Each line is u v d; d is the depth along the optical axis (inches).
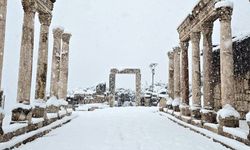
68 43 840.9
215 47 786.2
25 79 421.4
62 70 821.9
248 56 596.7
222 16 451.5
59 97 792.9
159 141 385.7
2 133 305.4
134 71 1489.9
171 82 970.1
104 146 346.0
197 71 616.7
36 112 488.4
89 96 1461.6
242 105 623.8
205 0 523.8
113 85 1464.1
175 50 860.6
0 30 321.4
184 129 531.2
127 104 1665.8
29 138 370.3
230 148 332.2
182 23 711.7
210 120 504.7
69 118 680.4
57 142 371.6
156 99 1541.6
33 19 444.1
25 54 427.5
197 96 601.0
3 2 325.7
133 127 550.6
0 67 321.4
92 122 645.9
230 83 433.1
